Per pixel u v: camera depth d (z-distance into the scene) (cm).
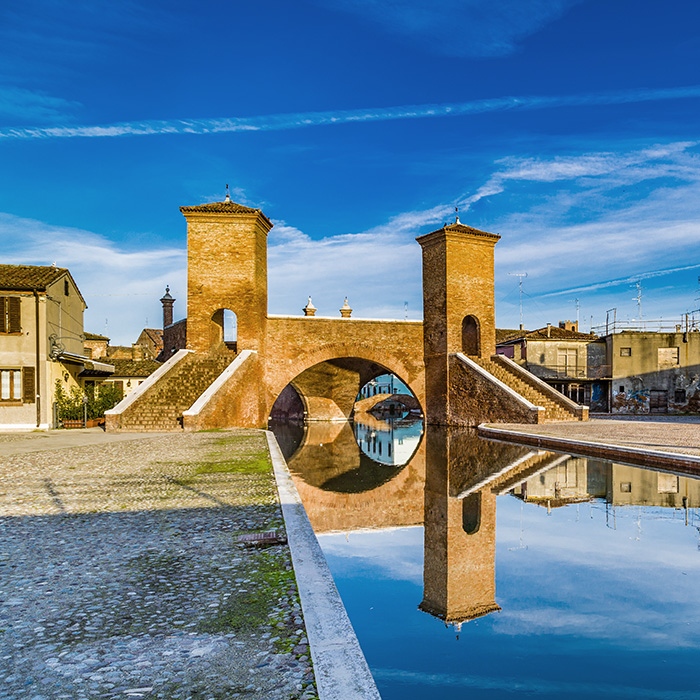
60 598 447
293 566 511
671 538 900
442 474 1697
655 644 539
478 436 2655
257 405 2977
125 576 498
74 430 2384
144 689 313
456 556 866
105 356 4731
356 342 3509
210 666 338
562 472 1522
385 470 1880
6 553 566
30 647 365
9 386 2439
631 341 4091
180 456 1345
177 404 2427
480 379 3097
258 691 310
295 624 396
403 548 930
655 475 1435
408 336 3628
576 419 2991
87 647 364
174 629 389
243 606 428
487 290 3591
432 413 3578
